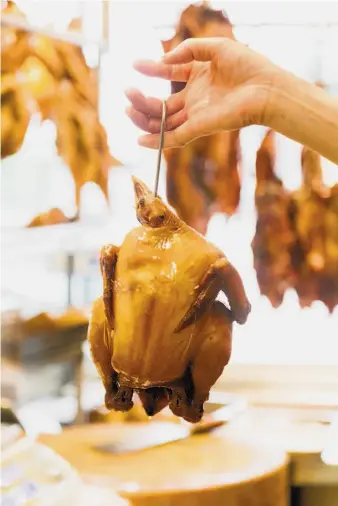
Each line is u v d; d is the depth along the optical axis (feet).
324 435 7.68
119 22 7.77
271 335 9.64
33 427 7.10
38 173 7.65
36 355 7.50
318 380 9.34
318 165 7.97
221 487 6.00
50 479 5.39
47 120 7.04
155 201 4.86
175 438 6.98
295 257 8.02
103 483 6.03
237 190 7.98
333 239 7.95
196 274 4.76
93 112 7.09
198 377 4.90
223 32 7.56
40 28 6.57
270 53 8.11
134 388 4.96
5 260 7.72
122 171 8.21
